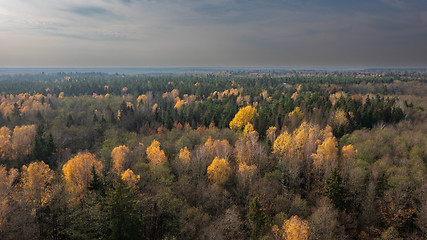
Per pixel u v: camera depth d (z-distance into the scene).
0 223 50.53
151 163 84.44
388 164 77.88
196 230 57.44
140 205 58.44
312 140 93.56
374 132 105.81
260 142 100.88
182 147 102.50
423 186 65.50
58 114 178.12
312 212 65.44
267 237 55.09
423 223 60.19
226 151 93.38
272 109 147.88
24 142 119.62
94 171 68.56
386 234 58.78
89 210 54.78
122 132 138.25
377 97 164.62
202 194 71.56
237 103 189.62
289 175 79.94
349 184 73.38
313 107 148.88
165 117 156.62
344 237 59.47
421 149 84.88
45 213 59.03
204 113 157.12
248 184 76.56
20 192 63.47
